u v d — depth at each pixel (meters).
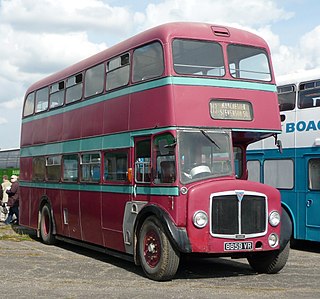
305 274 11.05
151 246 10.25
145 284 9.85
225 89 10.55
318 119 14.34
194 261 12.79
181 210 9.76
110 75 12.41
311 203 14.37
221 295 8.90
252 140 11.81
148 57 10.84
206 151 10.12
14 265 11.98
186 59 10.33
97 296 8.80
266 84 11.12
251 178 16.14
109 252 12.27
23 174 17.94
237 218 9.96
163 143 10.18
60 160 15.00
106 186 12.23
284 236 10.59
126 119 11.47
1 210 25.14
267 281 10.23
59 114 15.27
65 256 13.54
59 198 14.96
